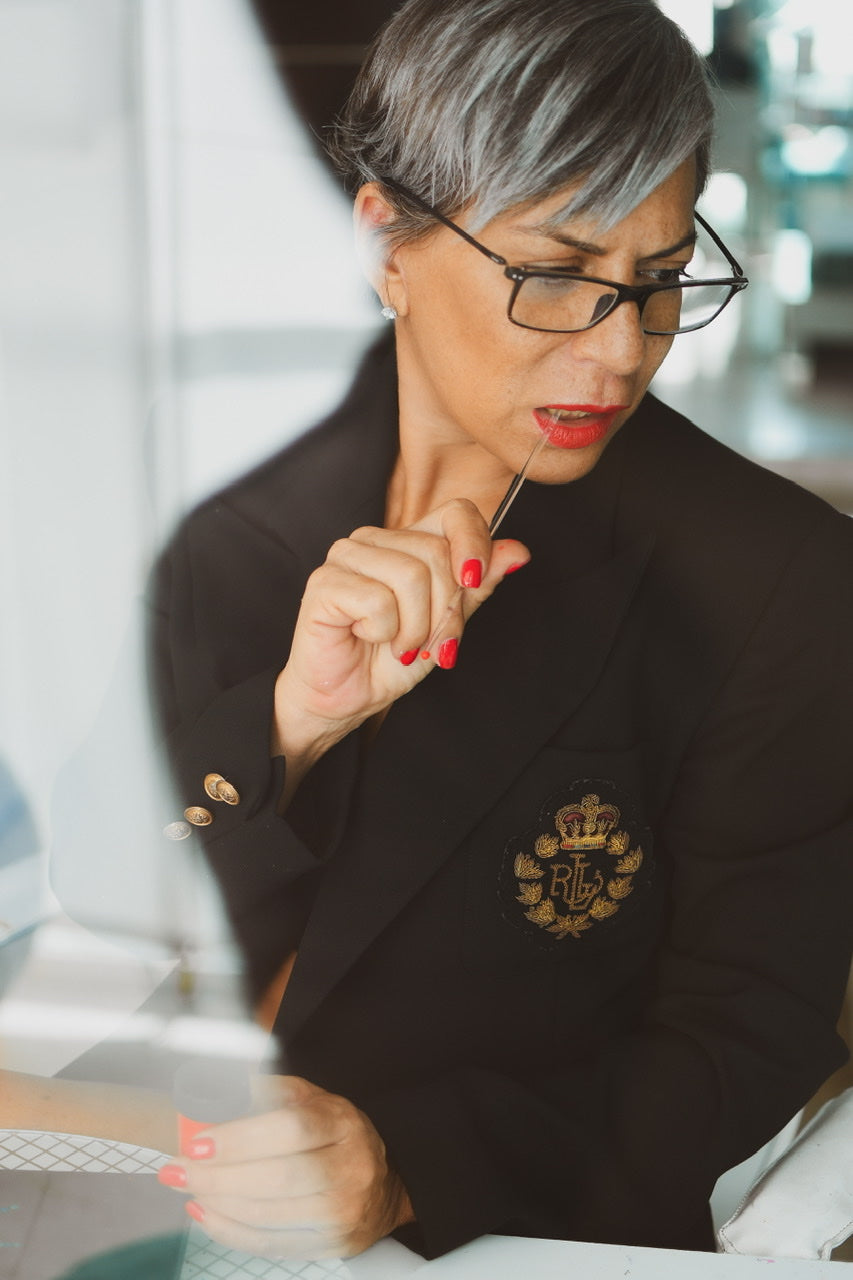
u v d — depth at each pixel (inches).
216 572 39.9
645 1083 34.3
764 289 188.4
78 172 86.9
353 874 35.3
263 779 33.5
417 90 29.7
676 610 36.2
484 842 35.6
